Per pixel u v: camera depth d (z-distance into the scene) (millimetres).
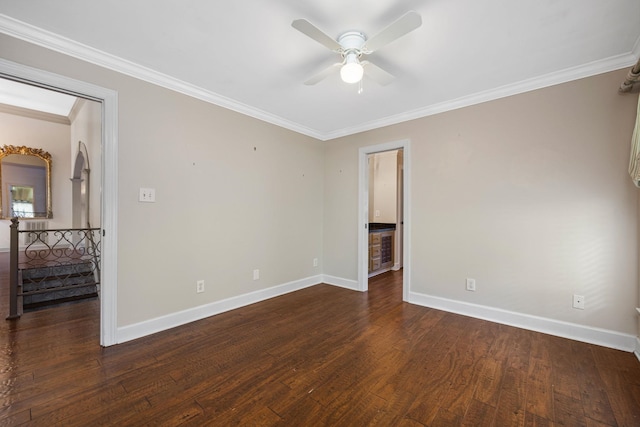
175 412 1511
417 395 1668
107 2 1614
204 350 2188
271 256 3559
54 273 3959
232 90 2797
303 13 1705
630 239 2180
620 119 2203
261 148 3416
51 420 1439
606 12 1662
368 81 2572
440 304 3127
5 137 5410
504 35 1892
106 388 1701
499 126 2750
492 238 2795
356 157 3934
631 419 1469
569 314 2410
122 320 2314
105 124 2227
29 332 2486
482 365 1984
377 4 1624
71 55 2051
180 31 1893
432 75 2451
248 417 1484
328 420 1468
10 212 5547
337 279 4160
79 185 5910
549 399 1628
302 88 2744
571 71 2354
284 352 2168
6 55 1809
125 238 2324
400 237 5488
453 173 3031
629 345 2164
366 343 2320
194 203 2777
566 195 2422
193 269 2773
